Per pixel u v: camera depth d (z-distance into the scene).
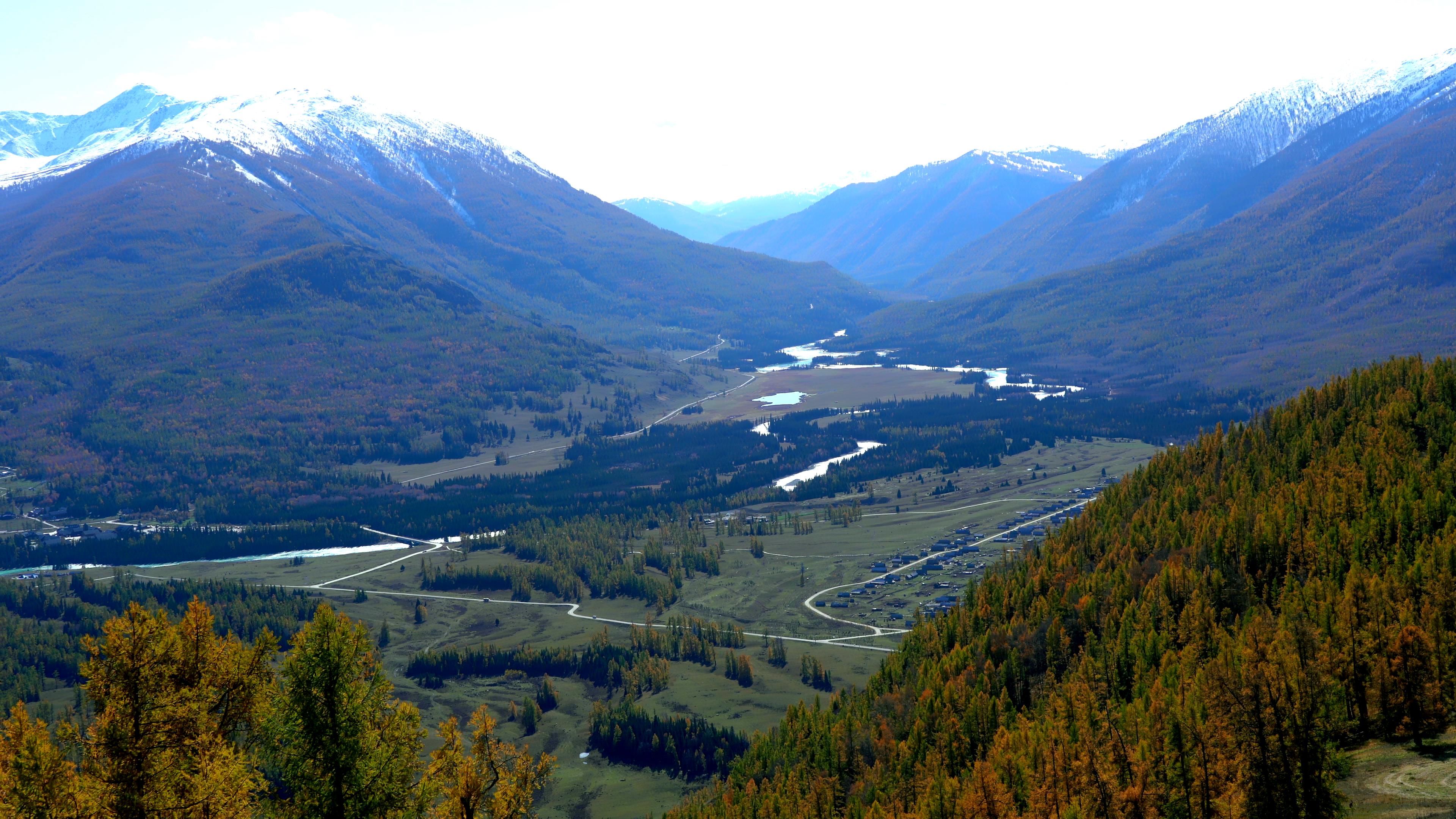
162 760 83.25
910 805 145.25
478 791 94.62
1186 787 112.31
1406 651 117.94
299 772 87.06
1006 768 135.75
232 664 93.69
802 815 154.50
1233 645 140.75
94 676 87.69
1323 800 105.06
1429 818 95.44
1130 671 159.00
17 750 81.19
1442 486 183.50
